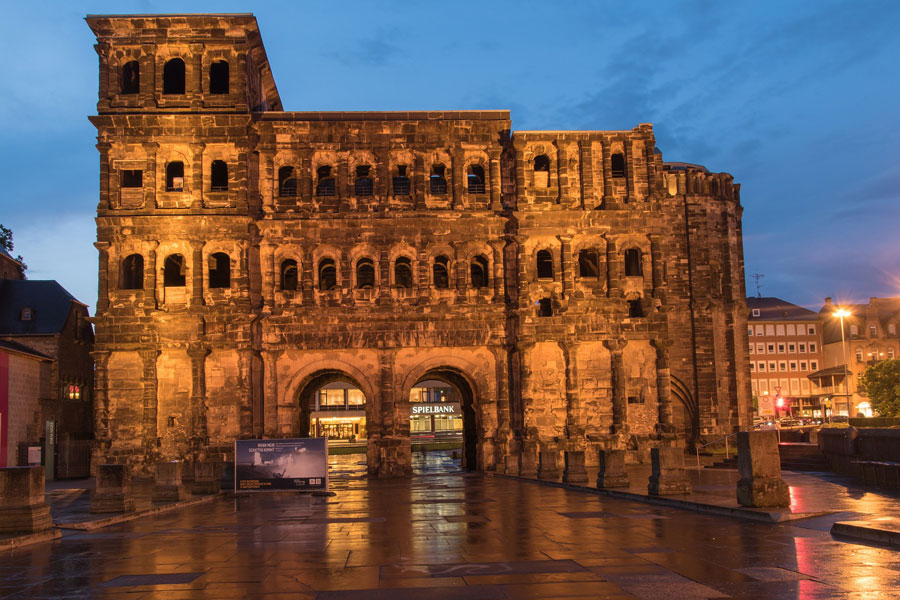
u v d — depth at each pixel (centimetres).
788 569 1802
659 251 6819
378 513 3338
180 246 6444
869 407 10612
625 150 6906
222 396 6353
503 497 3962
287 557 2161
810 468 5169
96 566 2066
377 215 6612
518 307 6588
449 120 6750
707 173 7762
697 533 2416
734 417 7444
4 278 7806
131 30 6575
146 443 6244
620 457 4150
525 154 6819
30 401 6719
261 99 7494
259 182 6638
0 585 1823
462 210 6719
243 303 6378
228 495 4588
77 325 7744
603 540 2322
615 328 6681
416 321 6550
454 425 14125
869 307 15188
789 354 15238
